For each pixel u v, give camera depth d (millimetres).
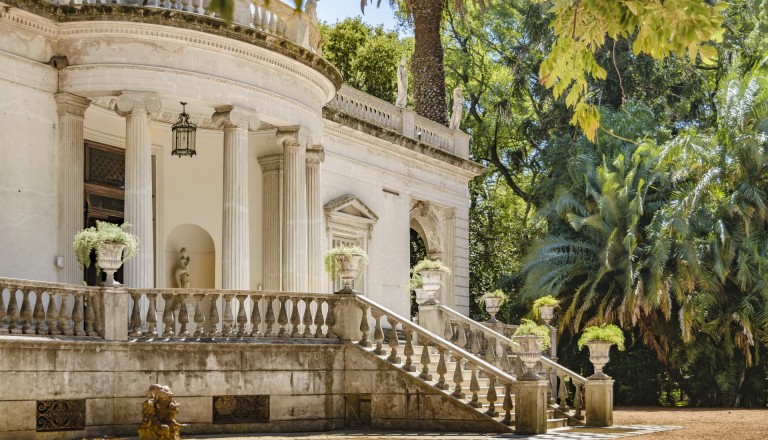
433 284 26297
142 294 19375
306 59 24078
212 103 22312
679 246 36875
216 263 26188
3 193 19781
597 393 23219
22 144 20234
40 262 20406
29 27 20516
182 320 19594
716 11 10250
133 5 20844
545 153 46281
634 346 40781
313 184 26281
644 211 39312
